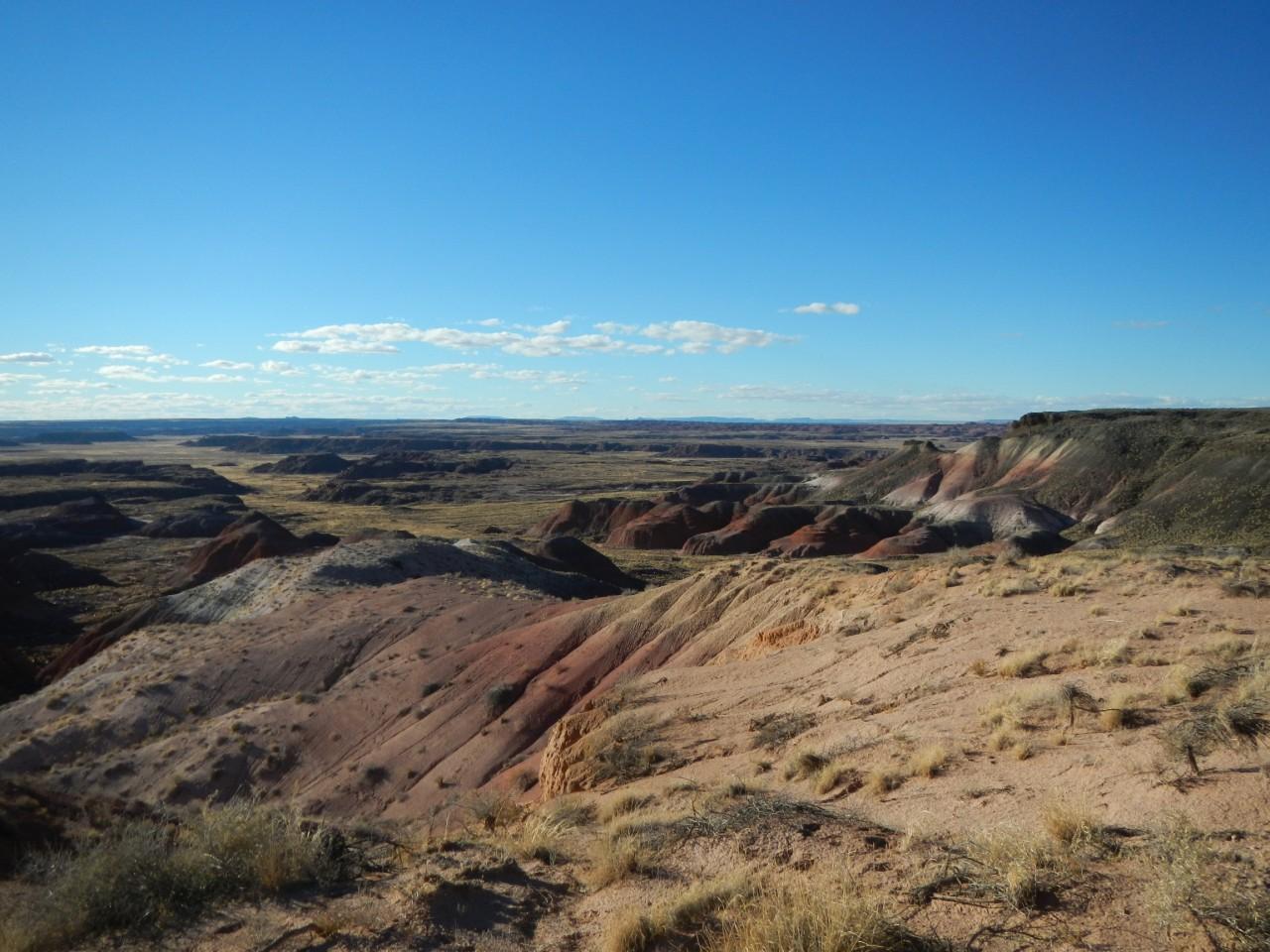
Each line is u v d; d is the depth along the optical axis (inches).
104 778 1201.4
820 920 199.6
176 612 2026.3
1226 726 272.2
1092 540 3336.6
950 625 632.4
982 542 3641.7
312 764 1224.2
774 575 1311.5
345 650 1558.8
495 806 454.3
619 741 629.3
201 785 1165.7
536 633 1461.6
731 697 663.1
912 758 366.3
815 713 537.0
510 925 244.7
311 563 2117.4
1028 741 346.9
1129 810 249.0
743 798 343.3
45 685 1931.6
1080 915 191.9
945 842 253.4
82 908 242.1
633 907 244.1
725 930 217.2
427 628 1612.9
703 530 4530.0
